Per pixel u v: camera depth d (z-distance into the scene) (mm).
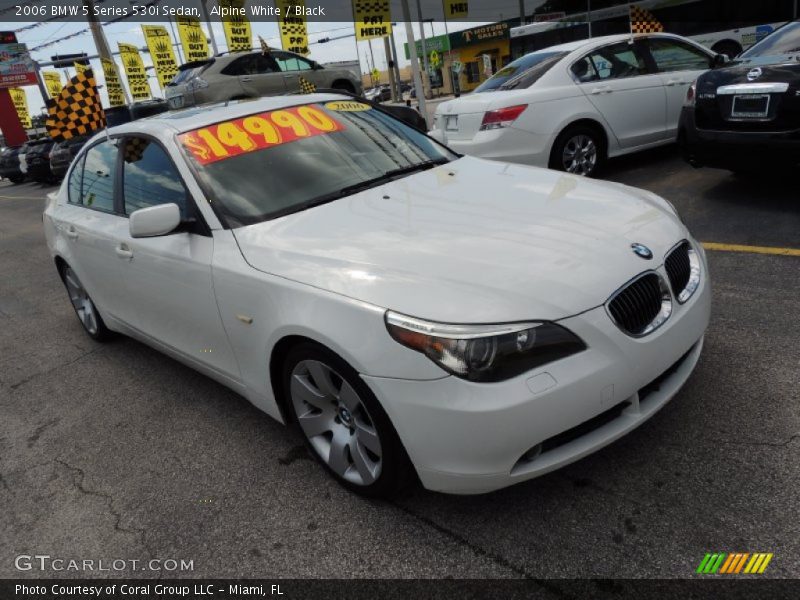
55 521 2701
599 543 2078
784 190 5367
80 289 4574
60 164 18156
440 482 2090
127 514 2660
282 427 3135
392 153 3383
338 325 2166
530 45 19469
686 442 2473
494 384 1932
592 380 2004
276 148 3145
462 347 1939
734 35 15383
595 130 6551
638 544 2047
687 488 2240
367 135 3463
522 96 6164
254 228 2746
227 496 2664
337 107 3617
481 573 2049
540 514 2240
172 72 21422
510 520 2240
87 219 3865
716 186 5789
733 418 2564
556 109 6254
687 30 16062
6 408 3908
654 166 6980
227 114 3334
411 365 1999
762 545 1969
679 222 2707
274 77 14430
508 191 2852
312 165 3107
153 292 3240
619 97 6543
